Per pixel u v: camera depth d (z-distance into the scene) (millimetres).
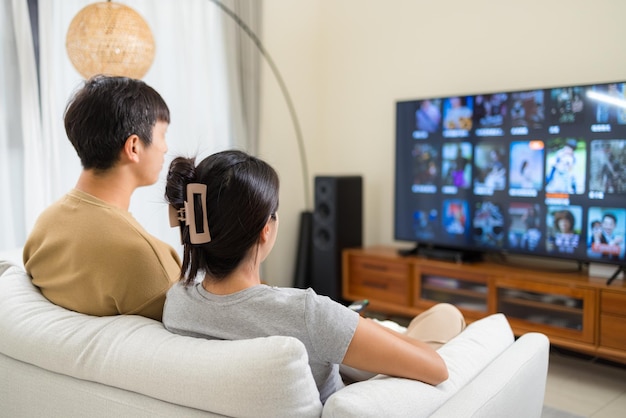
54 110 3115
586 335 2922
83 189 1373
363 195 4328
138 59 2426
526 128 3250
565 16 3318
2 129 2957
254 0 4098
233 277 1128
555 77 3389
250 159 1137
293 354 938
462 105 3516
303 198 4688
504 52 3596
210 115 3910
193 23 3787
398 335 1223
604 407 2664
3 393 1350
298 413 961
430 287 3580
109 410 1141
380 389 1065
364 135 4410
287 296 1091
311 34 4609
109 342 1162
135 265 1273
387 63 4219
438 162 3674
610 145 2941
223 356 991
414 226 3842
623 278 3008
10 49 2951
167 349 1072
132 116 1344
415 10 4020
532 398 1466
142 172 1415
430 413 1122
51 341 1225
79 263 1296
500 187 3391
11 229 3012
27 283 1457
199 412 1021
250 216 1082
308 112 4637
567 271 3213
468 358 1375
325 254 4090
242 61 4070
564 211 3141
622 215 2928
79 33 2359
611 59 3158
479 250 3520
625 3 3084
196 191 1081
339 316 1064
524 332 3143
